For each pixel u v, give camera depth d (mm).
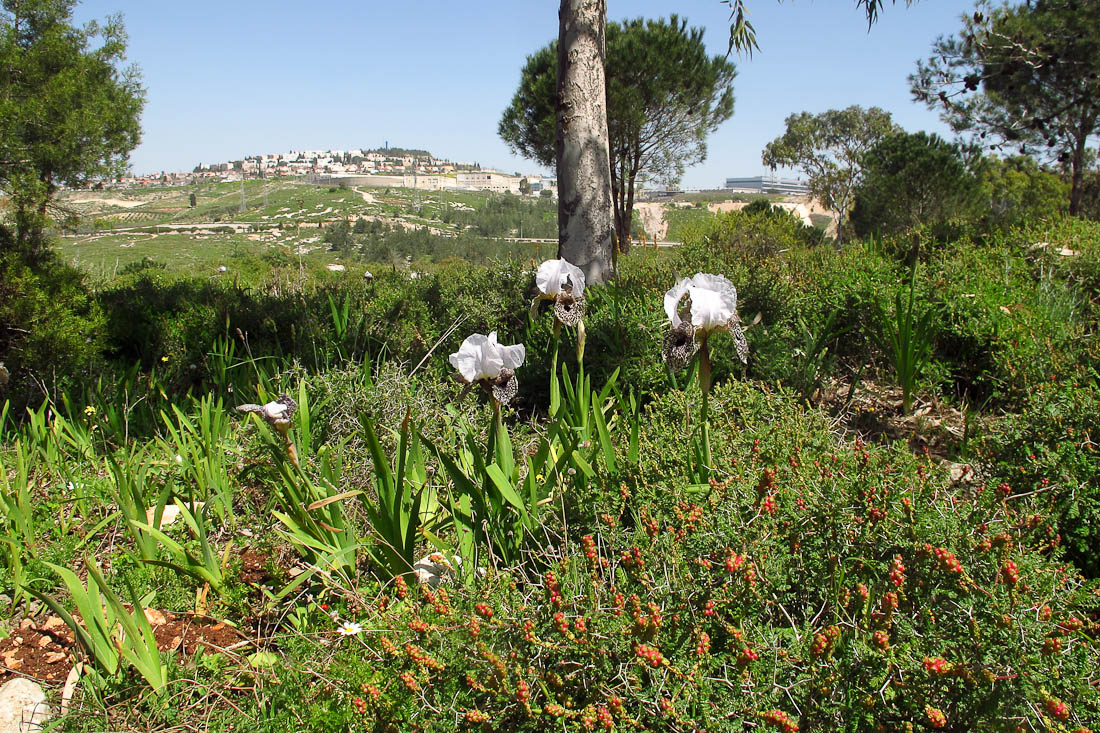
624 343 5566
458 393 5031
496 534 3043
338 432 4383
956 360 5652
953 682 1898
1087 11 11766
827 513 2414
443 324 7148
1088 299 6480
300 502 3213
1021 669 1878
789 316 6086
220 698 2531
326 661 2557
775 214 19453
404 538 3070
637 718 1891
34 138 7215
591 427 3766
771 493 2557
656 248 9383
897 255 8625
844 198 41594
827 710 1888
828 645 1929
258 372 5180
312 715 2299
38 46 7320
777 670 1960
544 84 21656
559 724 1951
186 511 3369
